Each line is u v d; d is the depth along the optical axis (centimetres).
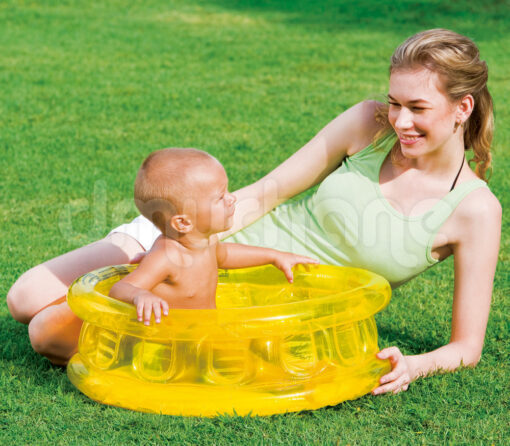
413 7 1677
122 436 253
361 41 1374
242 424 256
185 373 268
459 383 294
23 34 1435
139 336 263
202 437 251
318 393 266
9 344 337
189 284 292
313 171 335
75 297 282
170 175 280
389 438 253
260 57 1249
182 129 826
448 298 406
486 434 255
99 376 279
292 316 261
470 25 1488
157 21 1623
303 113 896
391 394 284
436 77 276
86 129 824
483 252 295
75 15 1656
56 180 639
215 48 1333
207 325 259
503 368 313
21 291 321
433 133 283
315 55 1259
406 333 360
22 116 877
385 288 291
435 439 252
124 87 1039
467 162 316
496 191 604
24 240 492
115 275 311
